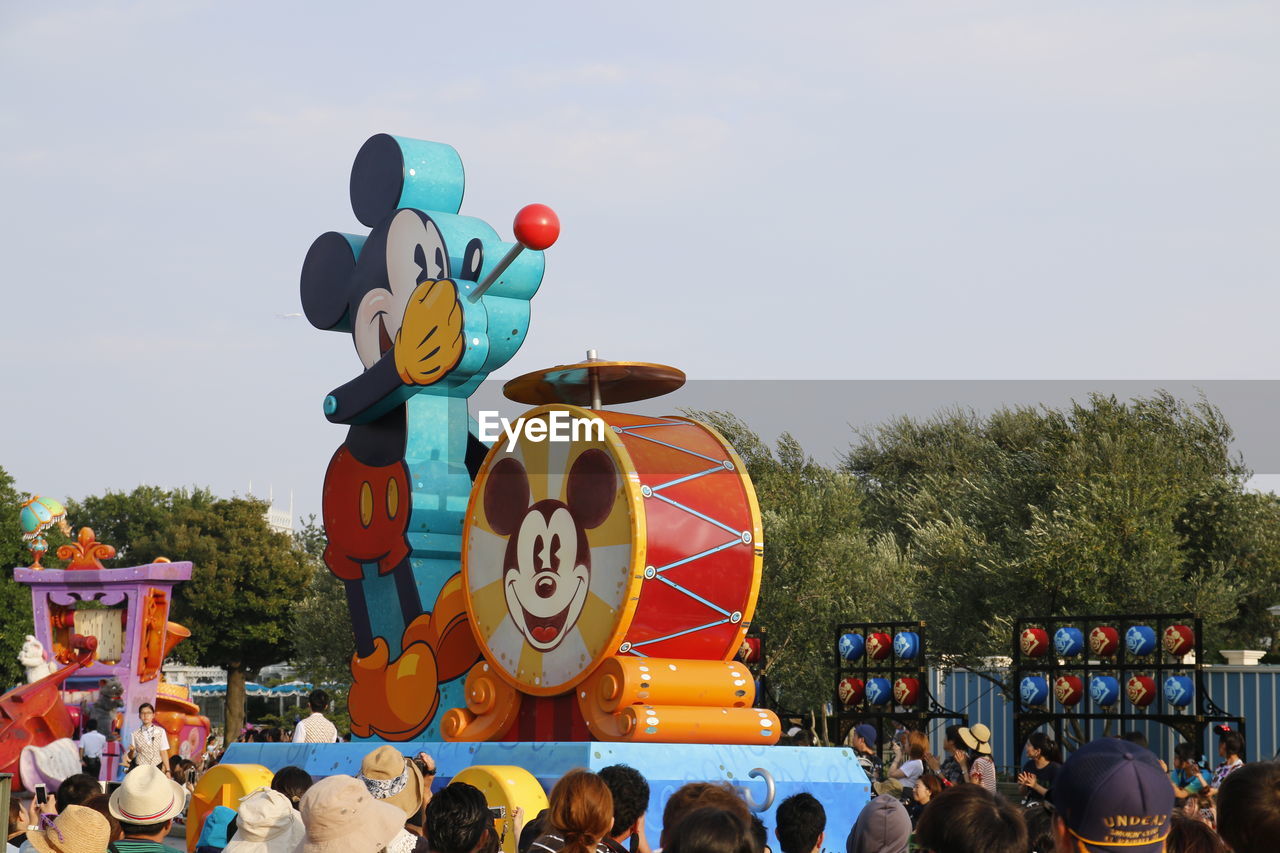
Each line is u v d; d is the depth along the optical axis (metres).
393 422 14.39
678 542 11.34
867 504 40.81
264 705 71.81
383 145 15.08
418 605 13.81
